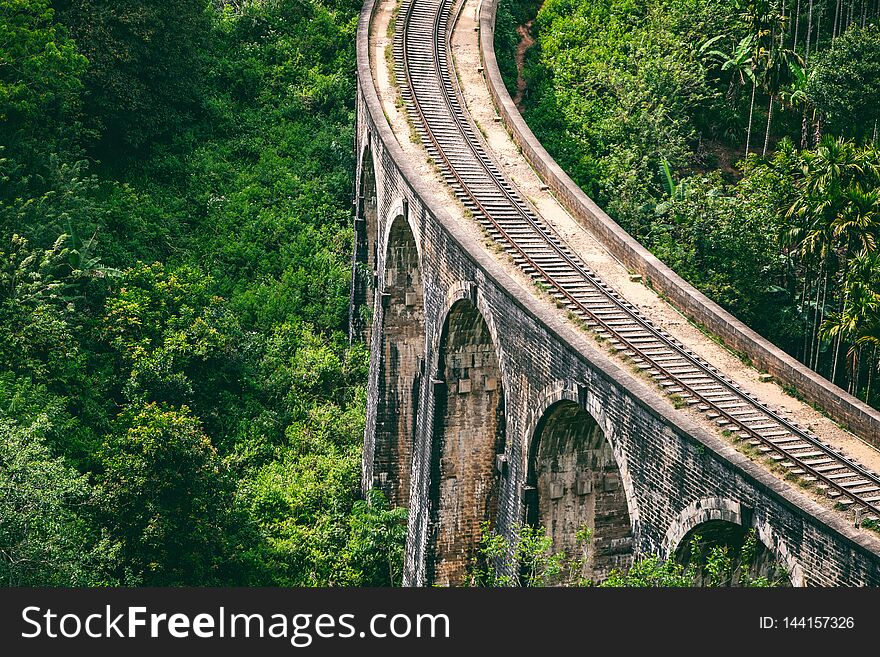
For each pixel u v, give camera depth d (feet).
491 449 155.74
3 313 168.25
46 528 126.82
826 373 176.96
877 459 106.32
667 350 127.44
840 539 83.56
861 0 211.82
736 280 179.63
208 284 204.13
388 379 182.39
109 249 199.41
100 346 183.11
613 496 130.41
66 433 163.94
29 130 191.93
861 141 188.34
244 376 194.59
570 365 117.08
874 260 150.61
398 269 178.40
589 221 161.17
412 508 166.30
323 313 212.43
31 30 191.52
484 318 137.18
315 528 174.29
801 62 202.59
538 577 118.21
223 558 153.79
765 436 108.58
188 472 146.20
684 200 194.39
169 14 221.66
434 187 172.45
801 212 166.09
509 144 191.83
